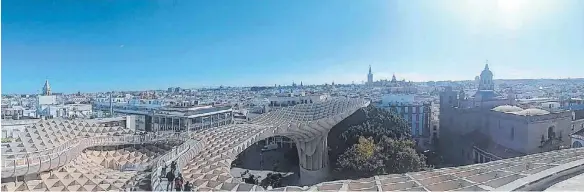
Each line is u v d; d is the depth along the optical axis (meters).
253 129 66.88
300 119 83.81
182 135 60.06
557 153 34.94
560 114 84.62
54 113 101.75
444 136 111.62
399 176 28.92
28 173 35.62
